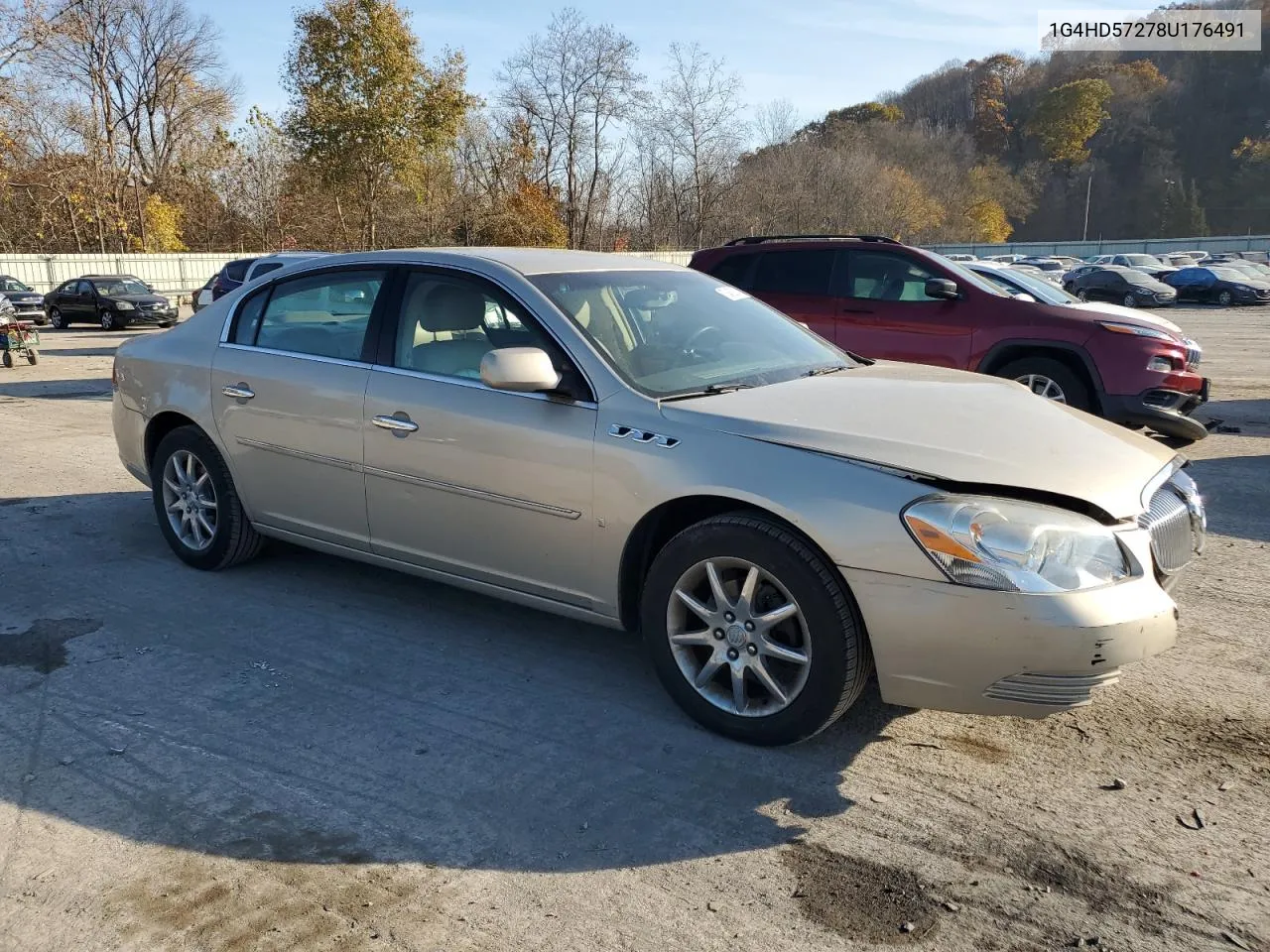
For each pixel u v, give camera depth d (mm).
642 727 3549
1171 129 125062
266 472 4742
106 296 25906
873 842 2850
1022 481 3002
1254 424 9836
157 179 46406
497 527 3900
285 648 4258
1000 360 8211
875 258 8680
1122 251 78688
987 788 3131
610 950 2410
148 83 44469
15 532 5965
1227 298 35469
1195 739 3438
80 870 2727
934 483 3018
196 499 5180
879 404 3545
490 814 3000
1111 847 2816
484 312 4023
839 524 3051
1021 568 2863
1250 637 4336
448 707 3709
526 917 2533
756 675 3322
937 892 2625
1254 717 3594
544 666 4074
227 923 2512
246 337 4883
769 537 3178
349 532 4477
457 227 44719
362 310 4426
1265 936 2441
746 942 2438
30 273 32719
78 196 41094
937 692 3010
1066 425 3496
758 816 2986
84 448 8617
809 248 8992
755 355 4172
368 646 4281
